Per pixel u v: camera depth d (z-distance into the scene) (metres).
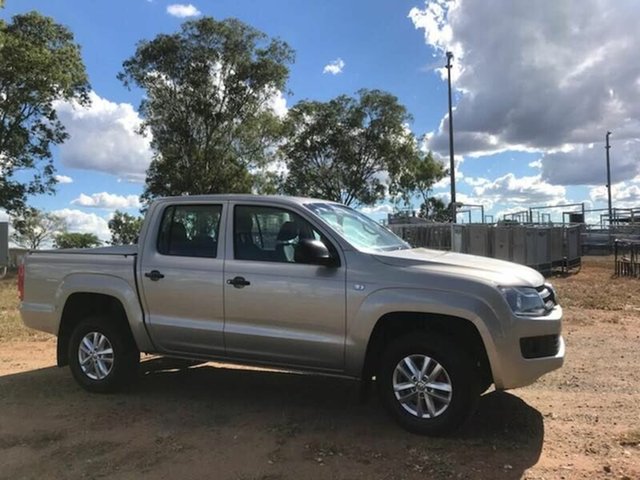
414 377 4.95
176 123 36.47
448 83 28.09
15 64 31.75
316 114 44.00
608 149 45.97
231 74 36.66
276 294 5.37
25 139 34.28
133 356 6.25
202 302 5.70
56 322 6.47
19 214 36.00
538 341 4.89
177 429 5.21
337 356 5.17
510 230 20.36
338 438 4.94
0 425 5.39
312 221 5.45
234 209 5.79
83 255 6.39
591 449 4.67
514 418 5.37
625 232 31.89
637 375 6.80
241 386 6.50
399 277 4.99
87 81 35.69
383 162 44.28
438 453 4.59
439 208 59.97
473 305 4.74
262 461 4.52
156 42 35.28
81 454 4.71
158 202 6.18
